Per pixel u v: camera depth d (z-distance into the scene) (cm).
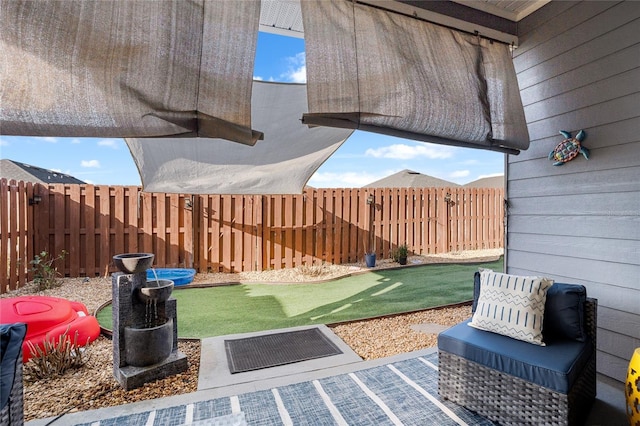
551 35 353
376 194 831
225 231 694
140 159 366
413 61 298
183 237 668
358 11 286
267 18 373
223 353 332
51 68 186
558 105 348
